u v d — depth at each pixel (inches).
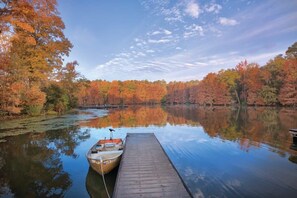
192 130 701.9
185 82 3823.8
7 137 558.3
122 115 1327.5
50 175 301.7
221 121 906.7
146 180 237.9
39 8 874.8
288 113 1169.4
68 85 1485.0
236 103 2272.4
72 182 278.1
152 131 695.1
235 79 2281.0
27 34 860.6
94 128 754.8
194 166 340.8
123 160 313.7
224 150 438.0
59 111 1269.7
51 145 481.1
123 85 3262.8
